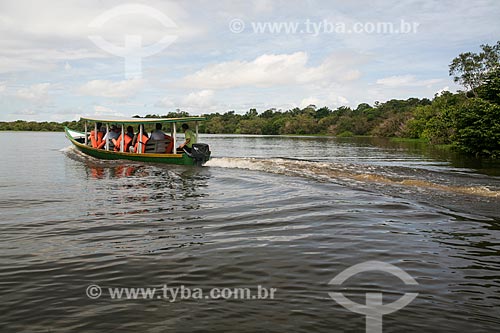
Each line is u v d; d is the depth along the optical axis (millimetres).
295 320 3693
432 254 5414
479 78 38875
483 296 4195
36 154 22547
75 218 7430
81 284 4488
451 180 11117
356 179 11516
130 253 5484
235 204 8594
